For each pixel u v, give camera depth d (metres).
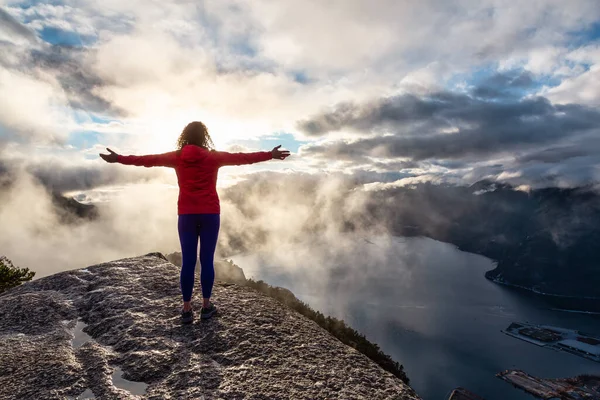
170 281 5.76
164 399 3.18
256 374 3.54
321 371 3.65
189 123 4.52
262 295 5.51
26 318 4.78
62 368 3.64
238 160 4.27
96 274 6.12
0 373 3.60
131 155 4.25
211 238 4.37
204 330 4.31
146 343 4.04
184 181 4.29
